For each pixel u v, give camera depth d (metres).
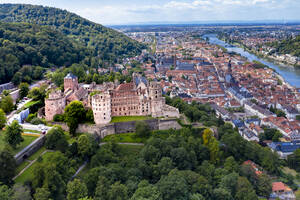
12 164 154.25
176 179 175.62
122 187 158.88
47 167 151.88
